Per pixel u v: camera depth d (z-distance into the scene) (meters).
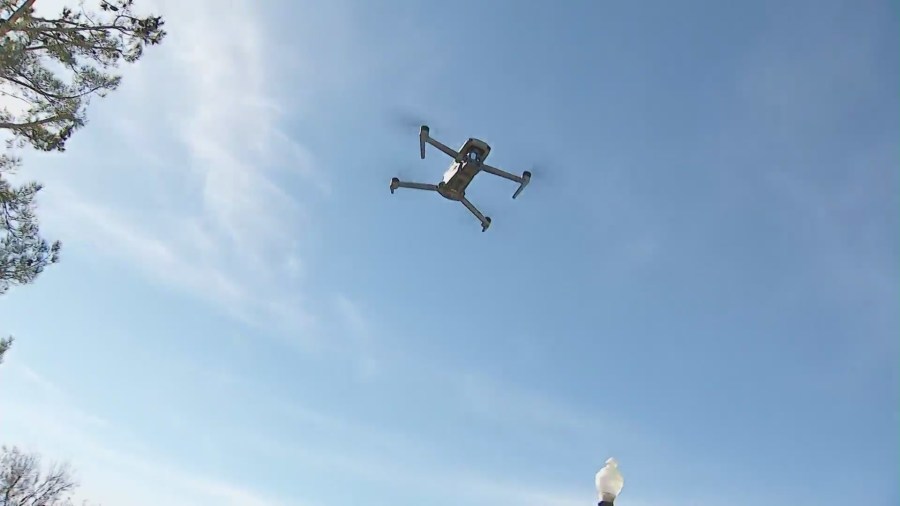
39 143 15.18
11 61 13.44
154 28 15.23
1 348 13.95
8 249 14.05
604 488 6.73
